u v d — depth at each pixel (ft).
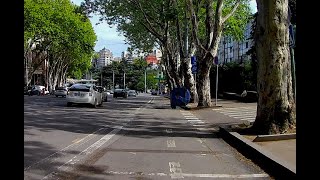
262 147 31.07
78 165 25.88
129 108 92.73
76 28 175.42
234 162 28.25
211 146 35.40
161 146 34.65
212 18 87.45
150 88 460.96
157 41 160.15
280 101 36.91
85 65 274.57
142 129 47.39
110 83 448.24
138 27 143.02
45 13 161.17
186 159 28.94
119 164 26.63
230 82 142.61
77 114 65.36
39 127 44.91
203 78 88.43
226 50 278.05
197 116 68.03
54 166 25.13
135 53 171.53
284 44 36.83
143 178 22.93
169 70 156.46
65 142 35.17
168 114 73.10
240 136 36.47
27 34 158.40
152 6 113.91
